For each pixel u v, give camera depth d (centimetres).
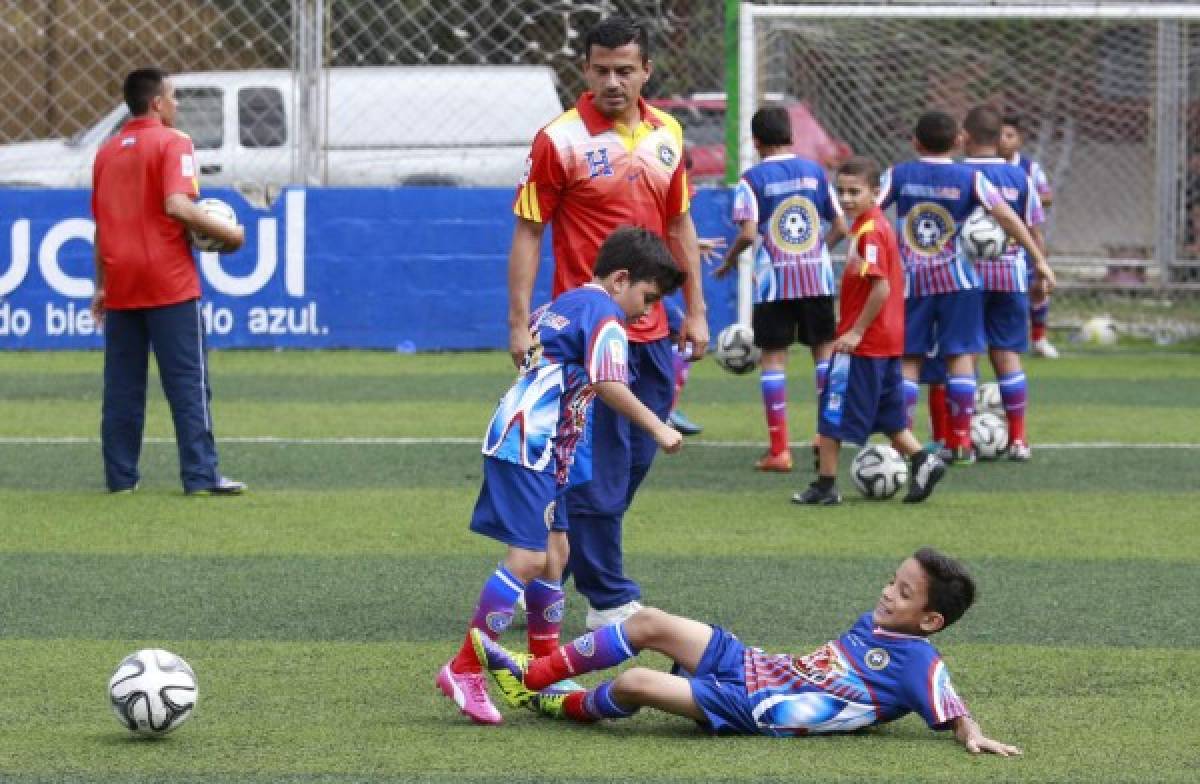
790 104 4984
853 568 2230
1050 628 1939
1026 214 3094
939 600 1504
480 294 4466
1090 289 5119
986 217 3008
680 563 2258
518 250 1939
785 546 2362
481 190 4456
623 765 1456
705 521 2536
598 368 1612
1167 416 3569
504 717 1606
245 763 1455
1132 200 5522
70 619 1962
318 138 4534
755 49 4397
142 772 1428
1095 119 5544
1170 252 5072
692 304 2038
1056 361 4469
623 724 1584
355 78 4791
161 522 2503
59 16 5162
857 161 2623
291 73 4650
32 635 1889
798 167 2966
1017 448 3073
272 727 1566
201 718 1591
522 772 1436
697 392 3931
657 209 1969
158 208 2648
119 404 2722
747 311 4303
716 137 5062
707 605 2036
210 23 5191
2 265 4406
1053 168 5584
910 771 1444
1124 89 5506
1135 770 1456
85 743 1509
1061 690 1702
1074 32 5447
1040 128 5597
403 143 4809
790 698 1524
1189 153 5125
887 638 1527
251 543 2369
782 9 4366
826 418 2648
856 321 2616
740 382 4097
